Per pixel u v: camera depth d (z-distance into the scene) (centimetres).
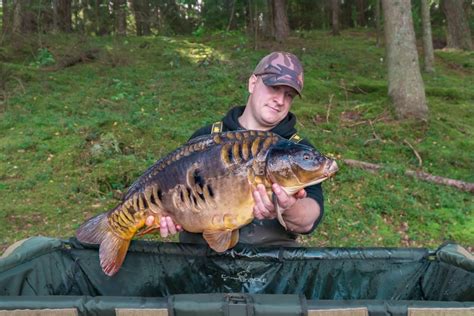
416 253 249
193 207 205
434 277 242
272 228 265
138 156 707
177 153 211
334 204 616
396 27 929
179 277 254
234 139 205
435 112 998
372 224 584
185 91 1039
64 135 776
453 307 169
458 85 1307
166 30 2077
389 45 944
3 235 514
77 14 2075
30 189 623
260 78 258
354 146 816
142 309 172
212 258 252
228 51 1465
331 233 556
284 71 250
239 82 1103
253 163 199
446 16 1916
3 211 560
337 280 252
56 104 934
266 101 258
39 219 550
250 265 253
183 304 174
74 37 1508
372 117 930
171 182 208
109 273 214
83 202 596
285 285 253
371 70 1383
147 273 254
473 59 1680
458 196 659
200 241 267
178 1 2097
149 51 1430
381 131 870
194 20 2269
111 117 849
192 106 959
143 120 840
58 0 1762
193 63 1309
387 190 659
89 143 737
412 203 629
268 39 1702
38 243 244
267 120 260
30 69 1140
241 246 252
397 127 878
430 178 699
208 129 279
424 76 1397
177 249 252
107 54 1315
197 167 205
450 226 589
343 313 170
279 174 194
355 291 251
